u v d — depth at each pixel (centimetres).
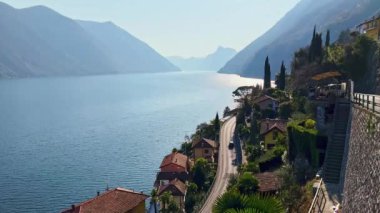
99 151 14525
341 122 3844
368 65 6175
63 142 16300
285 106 8619
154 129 18850
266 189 4288
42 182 10944
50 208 9038
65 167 12438
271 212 1658
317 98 4497
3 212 8831
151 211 7362
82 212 4444
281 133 7444
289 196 3209
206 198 6769
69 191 10138
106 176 11319
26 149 15088
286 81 11438
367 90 6000
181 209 7375
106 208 4641
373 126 2303
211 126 12975
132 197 5047
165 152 14075
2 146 15662
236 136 10700
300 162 3962
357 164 2612
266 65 13300
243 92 15912
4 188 10506
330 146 3659
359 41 6475
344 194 2892
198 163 9000
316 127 4125
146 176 11200
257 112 10256
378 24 7100
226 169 8525
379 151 2052
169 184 8200
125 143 15812
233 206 1695
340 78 6519
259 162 5975
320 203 2892
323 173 3444
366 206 2131
